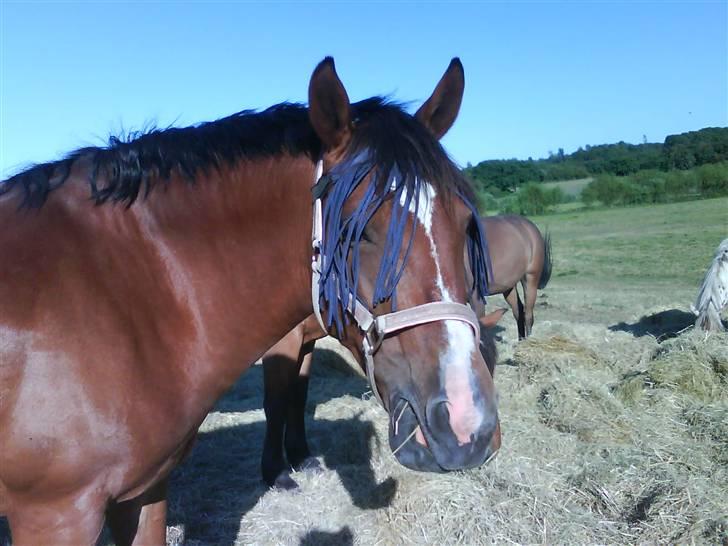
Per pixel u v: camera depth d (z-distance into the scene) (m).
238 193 1.73
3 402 1.51
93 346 1.55
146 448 1.66
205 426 4.84
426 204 1.48
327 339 6.66
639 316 8.73
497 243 7.20
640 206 32.25
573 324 8.40
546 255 8.10
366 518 3.28
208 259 1.73
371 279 1.51
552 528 3.09
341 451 4.16
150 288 1.68
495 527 3.07
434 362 1.44
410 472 3.49
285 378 3.73
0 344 1.50
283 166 1.72
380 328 1.48
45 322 1.53
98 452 1.56
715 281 6.28
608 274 13.93
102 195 1.70
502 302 11.02
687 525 2.98
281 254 1.73
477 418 1.41
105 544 3.00
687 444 3.86
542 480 3.48
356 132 1.59
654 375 4.83
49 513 1.58
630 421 4.25
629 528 3.10
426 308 1.46
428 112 1.75
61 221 1.67
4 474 1.55
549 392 4.75
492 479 3.44
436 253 1.47
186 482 3.81
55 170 1.77
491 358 1.84
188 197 1.74
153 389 1.65
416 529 3.10
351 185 1.50
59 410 1.51
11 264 1.57
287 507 3.43
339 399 5.35
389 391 1.52
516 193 37.25
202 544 3.09
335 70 1.52
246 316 1.77
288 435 4.08
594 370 5.49
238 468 4.06
